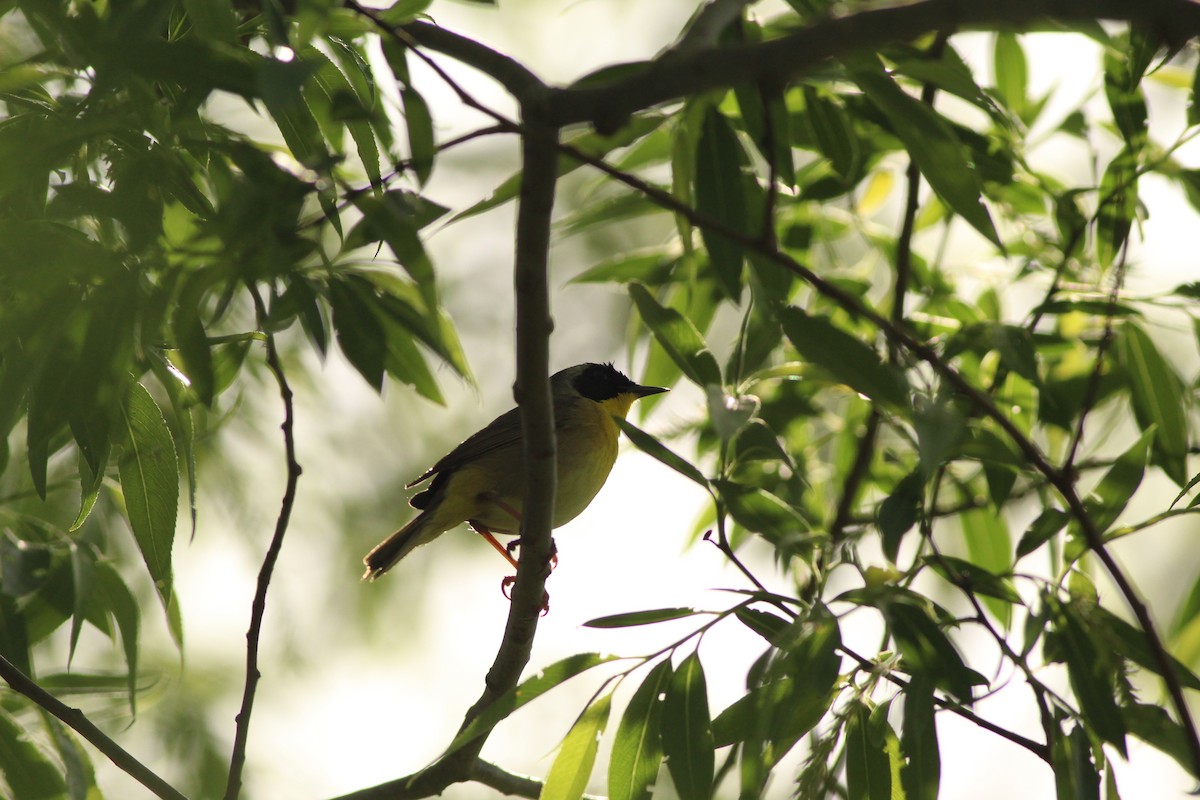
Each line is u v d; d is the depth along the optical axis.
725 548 7.41
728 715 7.74
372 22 6.44
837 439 12.20
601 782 12.96
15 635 8.73
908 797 7.02
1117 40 9.58
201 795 14.16
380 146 8.17
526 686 7.35
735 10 6.67
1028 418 11.01
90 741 8.22
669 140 11.07
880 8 5.62
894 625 6.93
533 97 6.21
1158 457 10.09
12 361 6.17
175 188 6.68
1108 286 10.11
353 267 7.75
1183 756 7.19
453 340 7.87
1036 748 7.09
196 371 6.75
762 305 8.30
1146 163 9.76
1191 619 10.48
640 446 7.61
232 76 5.91
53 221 6.39
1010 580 8.30
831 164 9.86
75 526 8.02
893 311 10.97
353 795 9.23
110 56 5.82
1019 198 11.25
